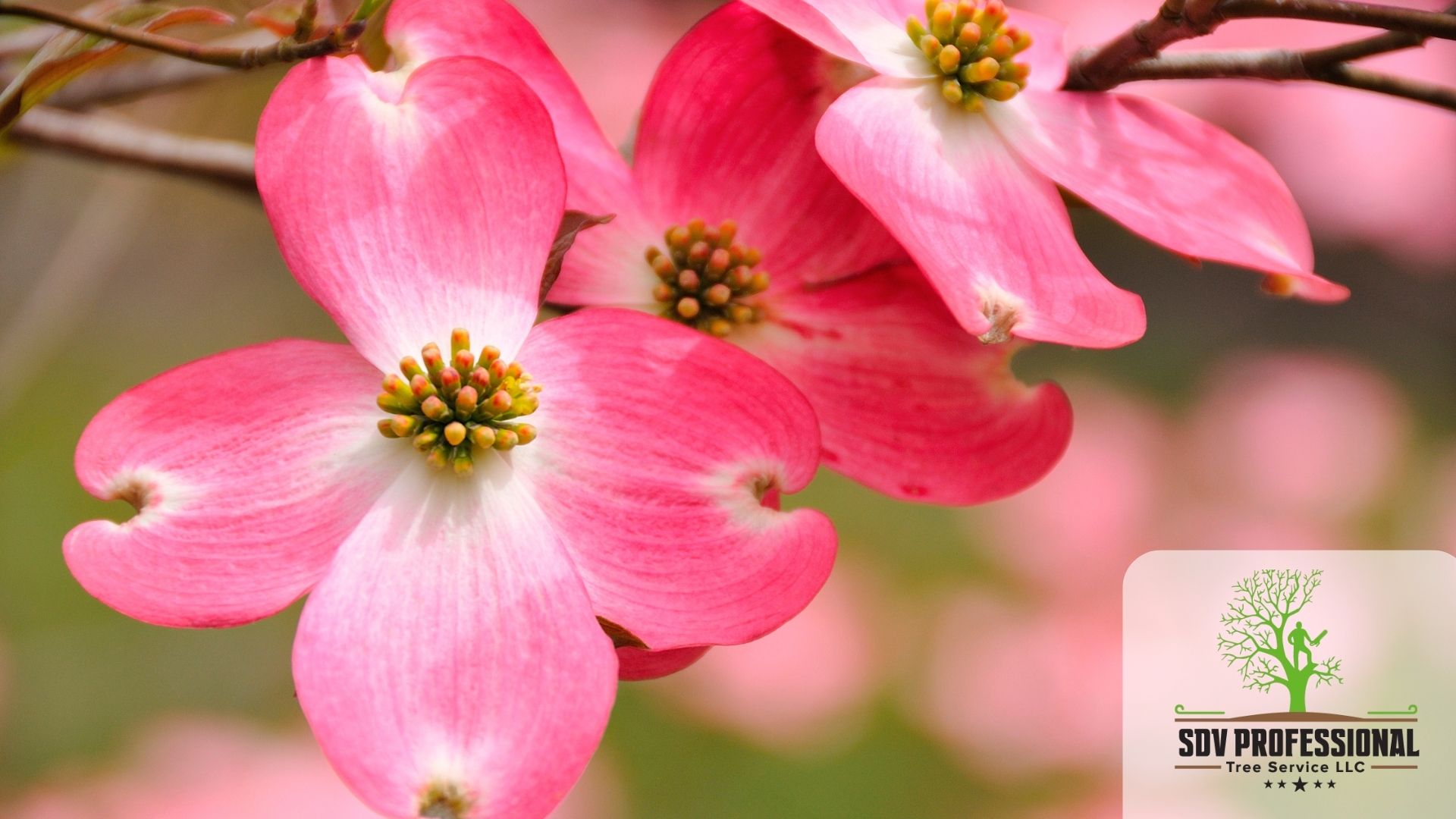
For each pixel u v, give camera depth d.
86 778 0.73
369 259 0.42
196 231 0.86
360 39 0.43
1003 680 0.75
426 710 0.40
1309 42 0.83
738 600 0.41
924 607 0.78
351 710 0.40
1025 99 0.44
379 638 0.41
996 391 0.44
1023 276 0.42
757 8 0.43
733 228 0.44
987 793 0.74
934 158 0.43
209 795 0.71
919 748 0.75
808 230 0.44
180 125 0.55
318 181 0.42
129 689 0.77
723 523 0.42
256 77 0.54
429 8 0.43
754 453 0.42
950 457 0.44
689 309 0.44
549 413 0.42
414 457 0.42
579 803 0.72
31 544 0.81
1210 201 0.44
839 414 0.44
